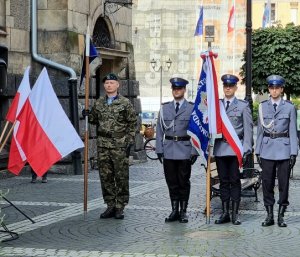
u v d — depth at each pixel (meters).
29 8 17.86
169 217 10.41
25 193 13.60
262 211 11.41
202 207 11.84
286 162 10.03
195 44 59.06
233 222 10.19
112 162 10.64
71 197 13.01
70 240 9.01
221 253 8.25
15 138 9.05
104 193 10.76
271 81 10.07
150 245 8.70
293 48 17.45
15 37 17.28
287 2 63.84
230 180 10.28
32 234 9.39
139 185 15.02
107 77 10.67
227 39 57.34
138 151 21.97
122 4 20.77
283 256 8.13
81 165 17.58
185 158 10.30
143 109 51.44
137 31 60.06
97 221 10.40
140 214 11.05
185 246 8.63
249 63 14.05
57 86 17.66
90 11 19.17
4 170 16.36
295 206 11.96
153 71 59.88
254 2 63.22
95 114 10.80
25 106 9.14
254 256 8.11
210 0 57.75
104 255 8.14
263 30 17.66
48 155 9.12
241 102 10.32
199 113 10.14
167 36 59.56
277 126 10.05
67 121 9.29
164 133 10.49
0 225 9.69
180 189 10.41
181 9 59.41
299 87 17.70
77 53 18.17
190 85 54.41
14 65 17.22
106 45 20.78
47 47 18.00
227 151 10.18
